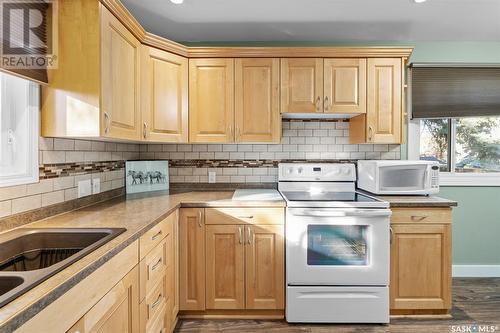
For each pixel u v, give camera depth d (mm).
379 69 2410
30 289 747
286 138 2789
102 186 2123
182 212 2098
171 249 1883
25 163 1424
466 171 2896
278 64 2395
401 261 2125
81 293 880
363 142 2445
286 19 2359
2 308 662
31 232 1276
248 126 2393
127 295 1218
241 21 2387
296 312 2070
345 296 2062
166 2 2109
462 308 2293
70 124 1505
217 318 2158
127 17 1771
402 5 2166
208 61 2377
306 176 2637
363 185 2574
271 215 2104
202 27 2477
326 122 2793
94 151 2016
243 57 2391
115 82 1685
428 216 2115
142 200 2148
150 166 2660
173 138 2279
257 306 2115
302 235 2047
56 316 771
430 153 2910
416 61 2785
